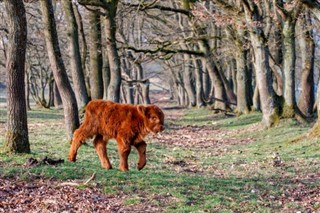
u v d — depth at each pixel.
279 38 28.14
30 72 46.59
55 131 22.00
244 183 11.12
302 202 9.47
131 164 13.31
